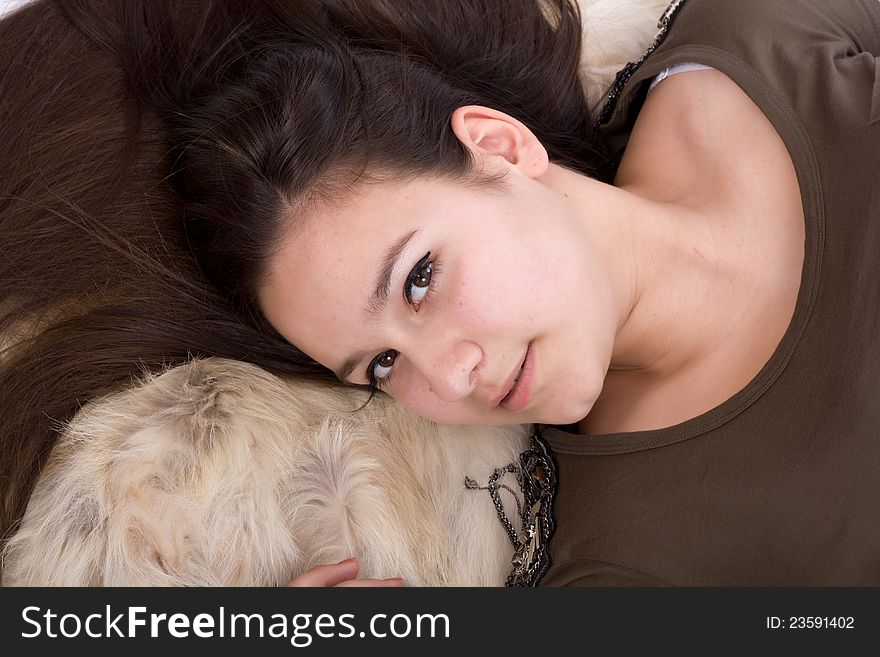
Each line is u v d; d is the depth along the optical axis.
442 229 0.84
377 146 0.85
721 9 1.05
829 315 0.89
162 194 1.00
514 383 0.87
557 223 0.87
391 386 0.92
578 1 1.12
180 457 0.91
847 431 0.86
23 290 1.00
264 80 0.90
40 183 1.01
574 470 1.00
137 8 0.99
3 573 0.92
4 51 1.03
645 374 1.00
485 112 0.91
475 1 1.05
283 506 0.93
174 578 0.89
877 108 0.93
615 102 1.12
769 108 0.98
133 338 0.98
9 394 0.97
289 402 0.97
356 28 0.99
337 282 0.84
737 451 0.91
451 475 0.99
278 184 0.85
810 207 0.93
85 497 0.89
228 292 0.97
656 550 0.94
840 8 1.07
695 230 0.96
